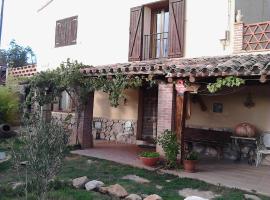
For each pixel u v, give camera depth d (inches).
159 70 349.4
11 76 727.7
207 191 284.0
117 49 543.2
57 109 645.9
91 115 481.1
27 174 247.0
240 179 320.8
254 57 333.7
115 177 319.0
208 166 378.6
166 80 365.7
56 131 218.7
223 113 438.3
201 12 438.6
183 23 453.1
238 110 425.1
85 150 453.7
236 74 292.2
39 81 482.9
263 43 380.2
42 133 213.6
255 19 435.5
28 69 749.9
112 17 554.6
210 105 450.0
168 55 468.8
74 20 620.7
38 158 211.9
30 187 253.9
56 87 476.4
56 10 662.5
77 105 468.4
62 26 645.9
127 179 312.5
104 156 412.2
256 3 437.1
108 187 268.2
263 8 447.2
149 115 523.5
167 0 477.7
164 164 358.3
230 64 297.6
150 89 522.6
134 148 487.5
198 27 440.1
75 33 616.7
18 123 606.9
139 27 506.6
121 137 554.3
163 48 492.1
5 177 308.2
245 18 422.9
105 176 321.4
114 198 255.3
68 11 635.5
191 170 341.1
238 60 319.0
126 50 529.7
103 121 583.2
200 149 453.1
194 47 442.3
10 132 538.0
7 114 596.1
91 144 480.7
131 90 544.4
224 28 415.2
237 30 400.8
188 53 447.8
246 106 418.0
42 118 231.6
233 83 298.0
